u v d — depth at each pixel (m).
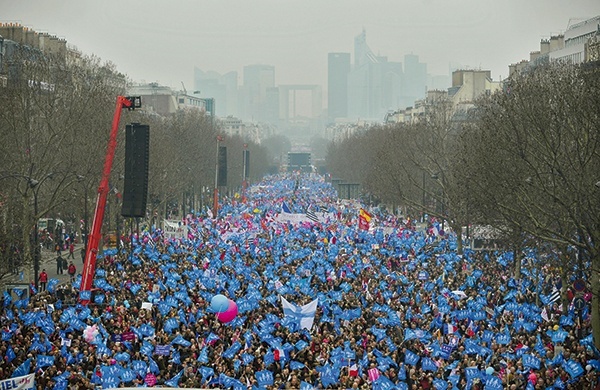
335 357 69.88
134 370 65.56
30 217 127.75
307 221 194.50
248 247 146.50
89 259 102.38
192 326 82.50
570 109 105.62
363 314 91.06
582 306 86.25
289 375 66.81
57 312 87.06
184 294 94.44
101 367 64.75
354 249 148.12
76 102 156.38
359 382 64.56
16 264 110.81
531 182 92.50
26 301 92.50
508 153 109.56
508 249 127.44
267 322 80.12
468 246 154.38
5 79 165.75
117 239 148.12
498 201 107.62
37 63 167.88
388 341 76.44
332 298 97.50
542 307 99.75
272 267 120.69
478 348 72.44
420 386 65.12
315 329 84.56
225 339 79.00
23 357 68.75
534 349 74.56
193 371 66.38
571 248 108.75
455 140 196.38
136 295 101.06
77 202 166.25
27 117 135.12
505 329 77.31
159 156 193.75
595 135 101.25
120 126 166.25
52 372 64.88
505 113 124.38
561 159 103.44
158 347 71.62
